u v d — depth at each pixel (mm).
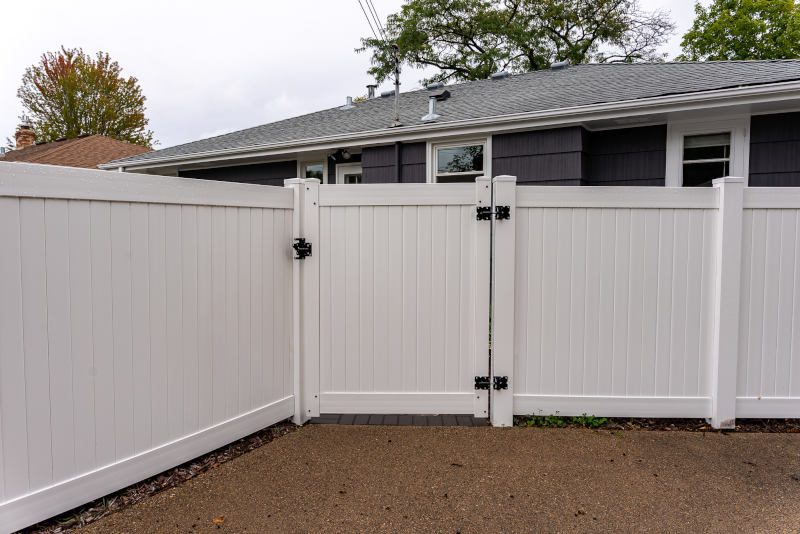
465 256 3188
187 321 2592
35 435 1963
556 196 3127
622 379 3186
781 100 5109
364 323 3234
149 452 2418
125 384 2303
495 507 2230
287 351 3227
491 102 7918
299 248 3209
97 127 25641
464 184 3160
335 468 2609
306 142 8266
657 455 2748
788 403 3119
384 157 7887
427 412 3248
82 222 2105
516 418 3279
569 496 2322
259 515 2164
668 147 6121
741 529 2051
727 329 3078
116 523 2086
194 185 2592
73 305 2082
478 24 21922
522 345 3193
